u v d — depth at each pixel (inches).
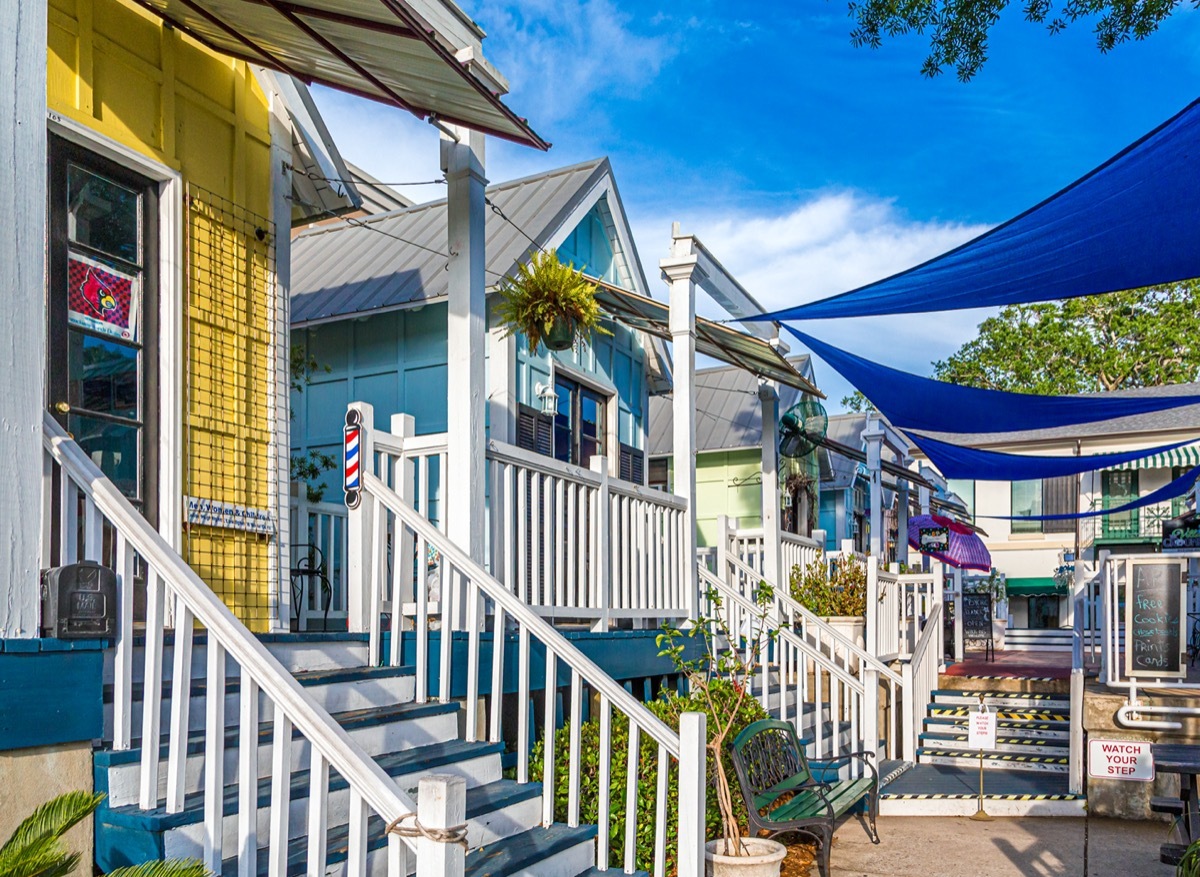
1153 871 274.8
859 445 893.8
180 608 156.4
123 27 226.7
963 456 588.4
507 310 340.5
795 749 307.6
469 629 240.1
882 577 508.1
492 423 401.7
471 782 221.6
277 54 241.4
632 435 522.6
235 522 246.7
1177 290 1290.6
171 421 229.5
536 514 283.3
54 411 204.8
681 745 205.9
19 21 151.5
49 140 209.3
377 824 188.4
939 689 488.1
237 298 256.4
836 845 304.0
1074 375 1289.4
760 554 528.4
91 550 160.9
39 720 144.9
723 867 225.8
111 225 224.1
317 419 438.9
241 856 149.5
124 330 224.4
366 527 246.2
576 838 213.6
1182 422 947.3
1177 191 231.5
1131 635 347.9
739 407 732.0
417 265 431.8
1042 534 1069.1
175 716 155.6
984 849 298.2
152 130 232.8
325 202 305.3
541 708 279.1
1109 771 233.5
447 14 257.1
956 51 370.6
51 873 121.6
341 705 217.5
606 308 458.6
